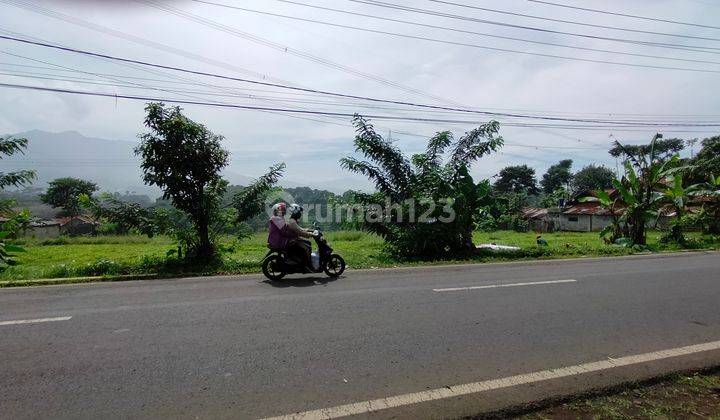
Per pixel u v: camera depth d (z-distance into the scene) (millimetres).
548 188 72250
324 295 7328
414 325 5637
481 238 28406
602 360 4527
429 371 4215
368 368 4270
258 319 5863
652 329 5570
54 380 3951
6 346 4797
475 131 13828
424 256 12484
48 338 5062
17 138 11227
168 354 4582
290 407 3504
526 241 24406
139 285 8250
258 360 4441
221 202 11484
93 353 4602
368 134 13547
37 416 3328
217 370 4188
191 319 5840
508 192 68188
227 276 9234
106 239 27562
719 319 6051
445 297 7219
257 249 17203
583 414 3469
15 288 8000
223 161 11125
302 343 4938
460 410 3488
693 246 16906
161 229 10820
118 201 10922
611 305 6762
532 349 4820
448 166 13406
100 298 7094
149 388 3807
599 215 40938
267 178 11883
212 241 11195
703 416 3438
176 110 10617
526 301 6973
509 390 3840
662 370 4297
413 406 3541
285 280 8781
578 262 11797
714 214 20859
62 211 57094
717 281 8844
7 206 11992
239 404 3543
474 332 5371
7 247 10633
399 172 13555
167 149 10398
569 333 5375
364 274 9555
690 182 28547
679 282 8703
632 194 17891
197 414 3383
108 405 3506
